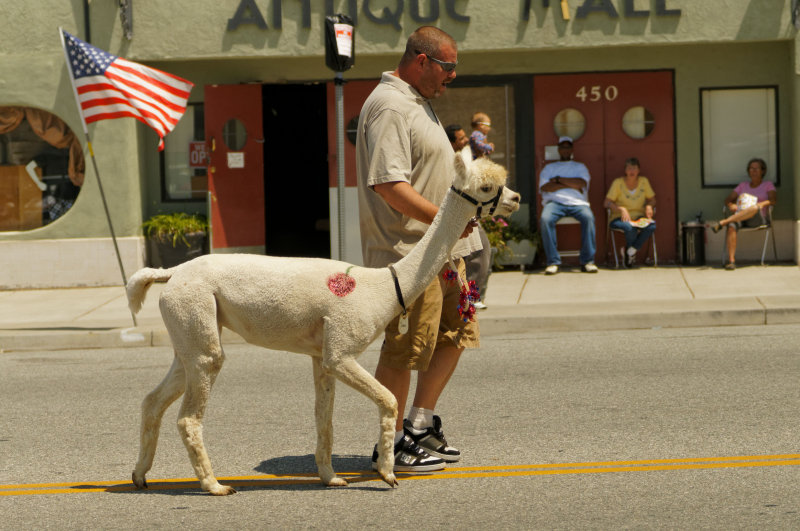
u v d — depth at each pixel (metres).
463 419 9.07
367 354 13.08
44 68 19.42
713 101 19.86
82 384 11.54
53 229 19.59
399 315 6.81
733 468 7.23
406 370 7.25
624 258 19.31
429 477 7.27
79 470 7.79
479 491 6.88
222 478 7.39
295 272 6.55
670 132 19.89
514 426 8.75
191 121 20.58
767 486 6.79
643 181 19.33
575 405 9.47
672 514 6.26
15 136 19.81
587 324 14.22
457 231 6.70
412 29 18.73
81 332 14.58
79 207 19.52
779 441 7.92
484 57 20.03
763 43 19.59
